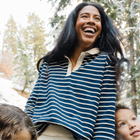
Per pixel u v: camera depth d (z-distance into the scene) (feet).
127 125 4.43
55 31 13.12
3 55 41.27
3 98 23.24
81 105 3.94
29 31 32.45
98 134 3.69
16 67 26.91
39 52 29.96
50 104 4.03
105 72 4.31
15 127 2.18
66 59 4.98
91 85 4.14
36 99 4.60
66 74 4.57
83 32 4.77
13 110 2.47
